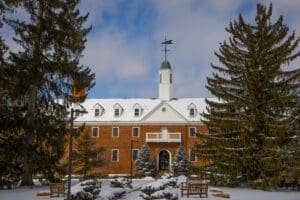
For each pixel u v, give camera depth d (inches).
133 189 1306.6
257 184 1333.7
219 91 1440.7
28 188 1243.8
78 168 2377.0
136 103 2866.6
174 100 2960.1
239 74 1443.2
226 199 1003.9
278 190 1334.9
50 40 1320.1
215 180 1425.9
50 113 1386.6
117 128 2812.5
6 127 1301.7
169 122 2770.7
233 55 1444.4
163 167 2743.6
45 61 1305.4
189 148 2731.3
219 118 1422.2
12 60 1261.1
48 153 1365.7
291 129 1374.3
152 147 2746.1
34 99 1327.5
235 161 1368.1
